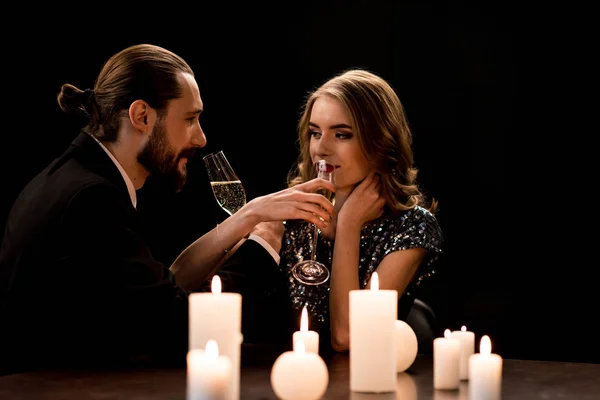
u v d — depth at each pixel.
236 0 4.68
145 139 2.46
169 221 4.37
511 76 4.73
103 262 2.22
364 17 4.75
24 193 2.39
